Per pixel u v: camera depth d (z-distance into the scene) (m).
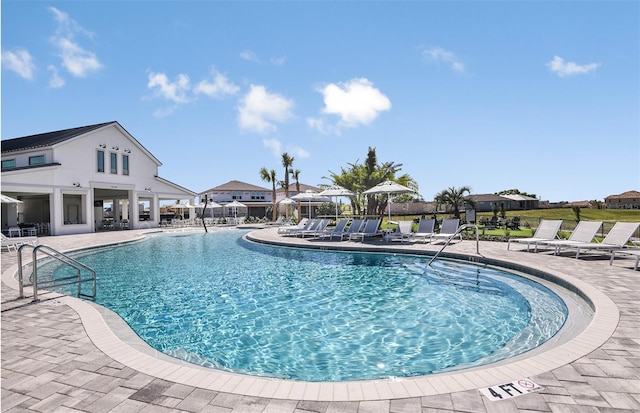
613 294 5.65
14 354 3.62
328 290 7.72
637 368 3.09
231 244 17.52
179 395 2.79
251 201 51.16
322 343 4.84
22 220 28.39
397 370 3.99
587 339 3.74
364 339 4.95
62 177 22.69
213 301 6.98
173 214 47.12
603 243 9.71
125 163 28.00
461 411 2.49
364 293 7.41
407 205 42.19
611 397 2.63
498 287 7.70
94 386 2.95
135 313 6.28
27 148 22.88
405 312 6.10
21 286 5.99
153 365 3.34
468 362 4.12
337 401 2.65
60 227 22.41
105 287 8.24
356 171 29.14
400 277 8.88
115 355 3.58
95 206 32.12
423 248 12.22
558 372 3.03
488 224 21.75
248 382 2.98
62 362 3.42
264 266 10.84
